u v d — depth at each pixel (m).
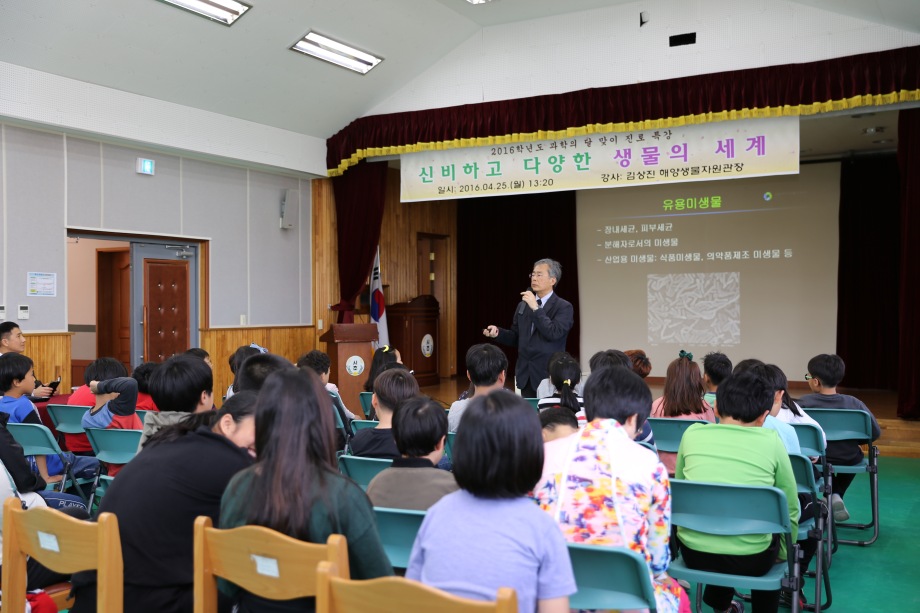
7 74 6.11
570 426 2.26
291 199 9.11
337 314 9.54
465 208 12.66
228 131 7.97
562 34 7.79
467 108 8.18
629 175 7.61
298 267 9.30
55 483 3.88
